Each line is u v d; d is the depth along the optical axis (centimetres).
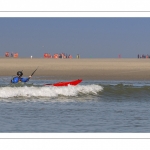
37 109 4688
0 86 5619
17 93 5425
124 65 11919
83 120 4141
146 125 3953
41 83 7712
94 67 11206
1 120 4116
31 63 12669
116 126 3900
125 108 4850
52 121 4088
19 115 4347
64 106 4906
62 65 11844
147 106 5025
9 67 11269
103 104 5116
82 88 5700
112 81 8356
